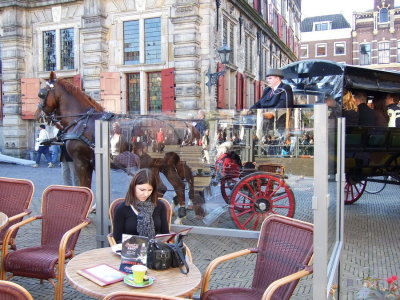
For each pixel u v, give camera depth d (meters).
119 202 4.28
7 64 19.16
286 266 3.34
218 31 16.98
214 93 16.52
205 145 6.20
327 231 2.91
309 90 8.64
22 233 6.73
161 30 16.62
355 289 4.62
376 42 44.09
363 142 7.11
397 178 8.22
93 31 17.33
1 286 2.08
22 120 19.31
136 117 6.43
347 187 9.80
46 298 4.32
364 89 8.09
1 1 18.78
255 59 22.94
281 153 5.81
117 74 17.06
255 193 6.01
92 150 7.27
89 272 2.95
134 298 2.01
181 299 1.99
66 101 7.60
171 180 6.18
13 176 13.52
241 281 4.84
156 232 3.71
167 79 16.30
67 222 4.42
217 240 6.30
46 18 18.78
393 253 5.94
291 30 33.34
